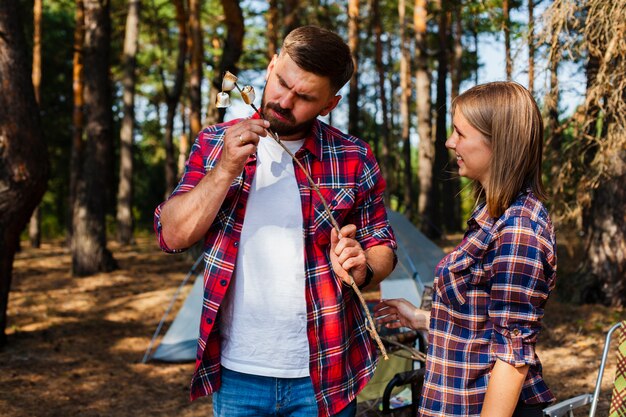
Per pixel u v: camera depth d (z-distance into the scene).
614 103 5.57
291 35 1.91
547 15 5.35
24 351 6.96
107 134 12.87
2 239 6.36
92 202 12.70
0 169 5.97
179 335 6.82
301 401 2.02
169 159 20.69
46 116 26.80
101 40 12.61
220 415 2.07
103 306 9.55
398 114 33.44
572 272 8.91
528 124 1.80
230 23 12.28
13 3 6.03
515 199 1.83
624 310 7.98
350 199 2.04
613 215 8.27
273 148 2.02
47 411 5.20
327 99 1.94
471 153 1.87
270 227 1.98
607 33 5.25
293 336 1.99
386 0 22.89
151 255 16.58
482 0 7.98
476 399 1.85
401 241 7.60
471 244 1.84
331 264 2.02
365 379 2.11
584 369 5.97
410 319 2.28
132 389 5.84
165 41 23.86
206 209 1.84
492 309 1.79
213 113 13.44
